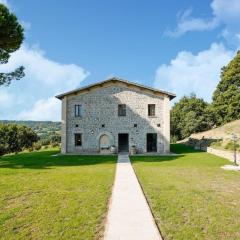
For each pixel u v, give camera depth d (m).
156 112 32.12
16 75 25.17
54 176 15.43
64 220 7.98
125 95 32.25
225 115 54.00
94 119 32.28
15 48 23.89
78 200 10.12
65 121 32.25
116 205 9.36
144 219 7.91
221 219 8.03
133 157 27.17
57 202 9.88
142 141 31.88
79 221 7.85
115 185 12.72
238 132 40.09
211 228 7.32
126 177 14.89
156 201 9.91
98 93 32.41
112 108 32.22
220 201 9.97
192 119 62.34
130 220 7.83
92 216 8.29
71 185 12.84
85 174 16.09
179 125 65.75
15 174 16.27
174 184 13.01
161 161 23.33
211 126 62.59
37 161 23.84
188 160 23.83
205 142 35.31
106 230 7.11
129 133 31.98
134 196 10.59
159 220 7.95
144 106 32.12
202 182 13.52
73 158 26.42
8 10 22.83
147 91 32.16
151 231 7.00
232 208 9.12
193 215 8.38
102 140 32.16
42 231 7.16
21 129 50.91
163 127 31.97
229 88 52.56
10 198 10.54
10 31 22.44
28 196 10.81
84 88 32.03
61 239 6.63
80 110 32.47
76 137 32.41
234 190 11.75
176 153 31.25
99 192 11.38
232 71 52.47
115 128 32.09
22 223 7.77
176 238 6.67
